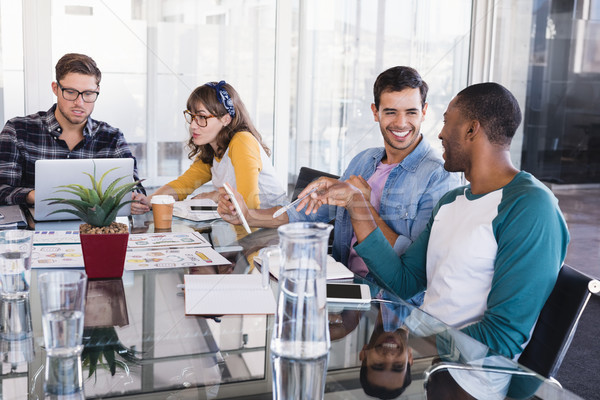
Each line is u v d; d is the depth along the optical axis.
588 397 2.03
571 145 3.19
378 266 1.47
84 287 0.90
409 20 2.06
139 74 2.22
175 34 2.25
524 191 1.20
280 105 2.22
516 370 0.91
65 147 2.06
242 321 1.04
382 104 1.72
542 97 3.04
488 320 1.17
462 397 0.82
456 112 1.34
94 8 2.26
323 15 2.13
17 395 0.78
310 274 0.88
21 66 2.36
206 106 1.85
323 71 2.12
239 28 2.24
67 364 0.88
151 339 0.96
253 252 1.47
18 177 2.02
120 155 2.09
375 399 0.80
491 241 1.23
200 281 1.23
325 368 0.89
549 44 2.94
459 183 1.65
